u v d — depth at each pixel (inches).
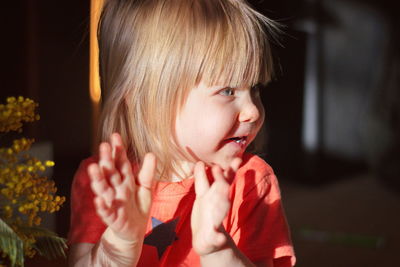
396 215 150.3
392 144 186.1
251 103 28.5
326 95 185.9
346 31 189.3
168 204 30.3
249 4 31.6
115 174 24.0
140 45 28.8
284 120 182.9
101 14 31.8
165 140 28.8
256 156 31.8
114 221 24.2
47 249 23.9
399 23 191.3
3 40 119.3
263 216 30.1
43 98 134.8
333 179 188.1
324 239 127.7
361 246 123.6
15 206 24.3
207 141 28.1
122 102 30.1
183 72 27.8
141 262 30.4
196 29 27.7
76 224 30.8
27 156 23.1
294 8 174.1
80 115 141.3
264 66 29.7
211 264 25.5
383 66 194.4
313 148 181.9
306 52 180.1
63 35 136.4
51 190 23.8
